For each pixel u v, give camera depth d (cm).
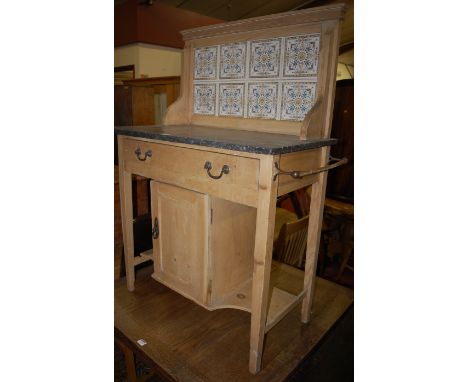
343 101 259
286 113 132
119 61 457
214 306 133
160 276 152
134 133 129
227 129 146
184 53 161
